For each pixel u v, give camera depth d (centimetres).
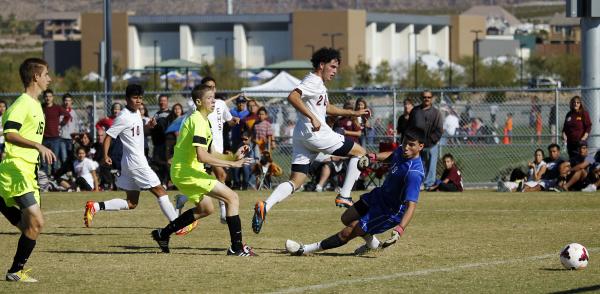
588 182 4388
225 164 2341
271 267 2183
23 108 2003
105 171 4659
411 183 2188
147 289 1919
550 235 2741
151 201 3944
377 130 5797
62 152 4681
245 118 4619
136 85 2742
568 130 4431
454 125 6128
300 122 2662
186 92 4922
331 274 2081
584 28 5234
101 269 2175
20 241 2005
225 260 2298
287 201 3881
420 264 2211
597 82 5200
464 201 3838
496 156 5931
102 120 4681
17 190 1984
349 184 2852
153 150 4612
